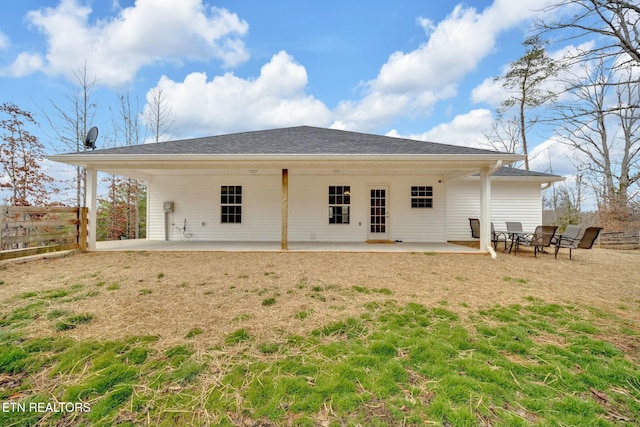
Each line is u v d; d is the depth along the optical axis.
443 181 9.75
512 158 6.21
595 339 2.67
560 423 1.64
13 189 10.56
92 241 7.07
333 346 2.52
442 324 3.00
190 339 2.63
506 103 15.05
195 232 9.93
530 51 12.25
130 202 14.88
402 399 1.83
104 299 3.61
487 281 4.64
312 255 6.70
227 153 6.51
